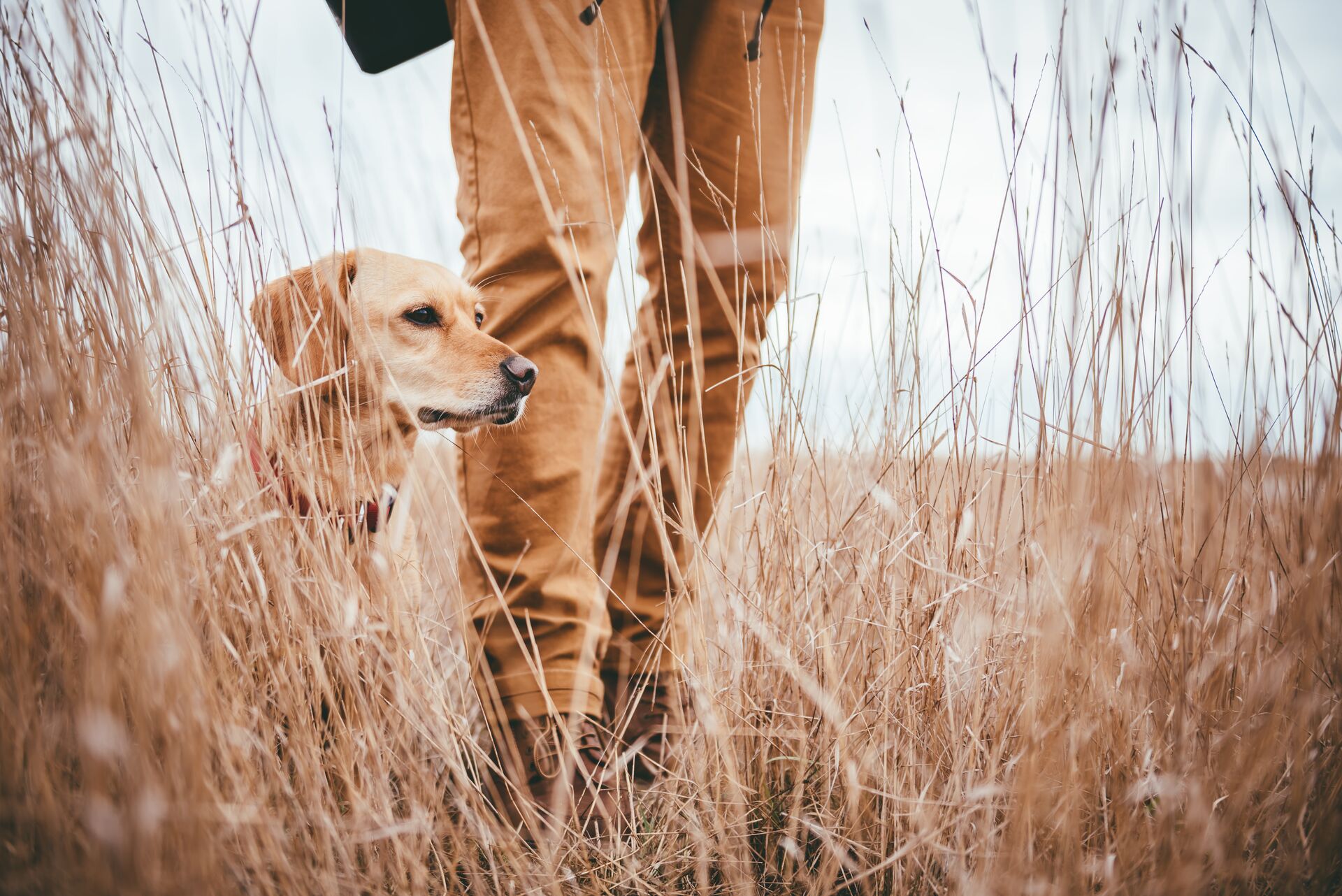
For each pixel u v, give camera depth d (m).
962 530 1.31
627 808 1.38
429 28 1.64
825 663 1.28
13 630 0.95
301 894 0.95
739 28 1.52
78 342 1.15
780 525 1.41
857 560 1.44
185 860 0.81
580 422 1.40
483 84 1.36
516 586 1.37
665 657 1.55
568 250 1.31
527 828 1.28
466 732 1.26
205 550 1.21
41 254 1.12
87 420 1.02
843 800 1.24
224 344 1.27
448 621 1.68
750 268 1.53
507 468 1.38
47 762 0.92
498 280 1.37
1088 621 1.08
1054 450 1.18
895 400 1.40
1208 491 1.23
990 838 1.03
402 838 1.11
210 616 1.07
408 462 1.40
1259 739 0.98
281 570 1.19
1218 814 1.04
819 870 1.16
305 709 1.11
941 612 1.30
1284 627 1.14
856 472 1.61
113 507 1.06
